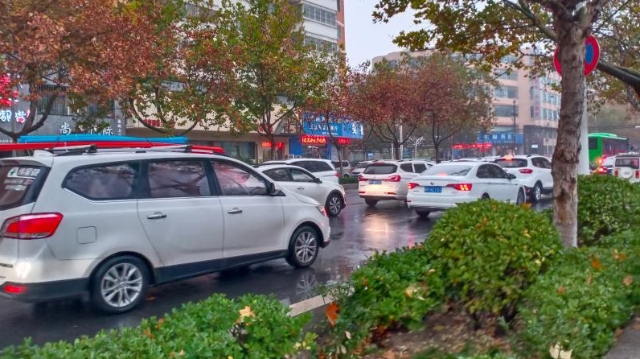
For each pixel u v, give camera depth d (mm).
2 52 13305
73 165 6211
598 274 4824
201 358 3141
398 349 4570
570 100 6293
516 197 16000
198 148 7938
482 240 4781
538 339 3863
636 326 4836
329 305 4547
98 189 6332
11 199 6027
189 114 21531
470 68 37438
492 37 9711
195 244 7082
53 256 5875
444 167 14961
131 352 3002
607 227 7672
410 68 35375
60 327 6047
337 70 30281
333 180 18969
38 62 13766
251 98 24203
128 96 18125
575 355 3771
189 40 21438
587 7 6699
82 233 6082
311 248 8883
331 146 47156
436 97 33625
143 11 18422
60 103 24609
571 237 6297
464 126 39594
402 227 13758
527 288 4660
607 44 14180
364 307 4410
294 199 8625
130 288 6555
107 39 15328
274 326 3621
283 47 24297
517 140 68125
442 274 4844
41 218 5820
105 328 5984
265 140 38844
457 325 4953
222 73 21688
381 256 5254
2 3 13312
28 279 5754
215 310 3711
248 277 8320
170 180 7020
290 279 8172
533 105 77062
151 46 17031
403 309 4414
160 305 6871
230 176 7758
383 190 18531
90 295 6273
